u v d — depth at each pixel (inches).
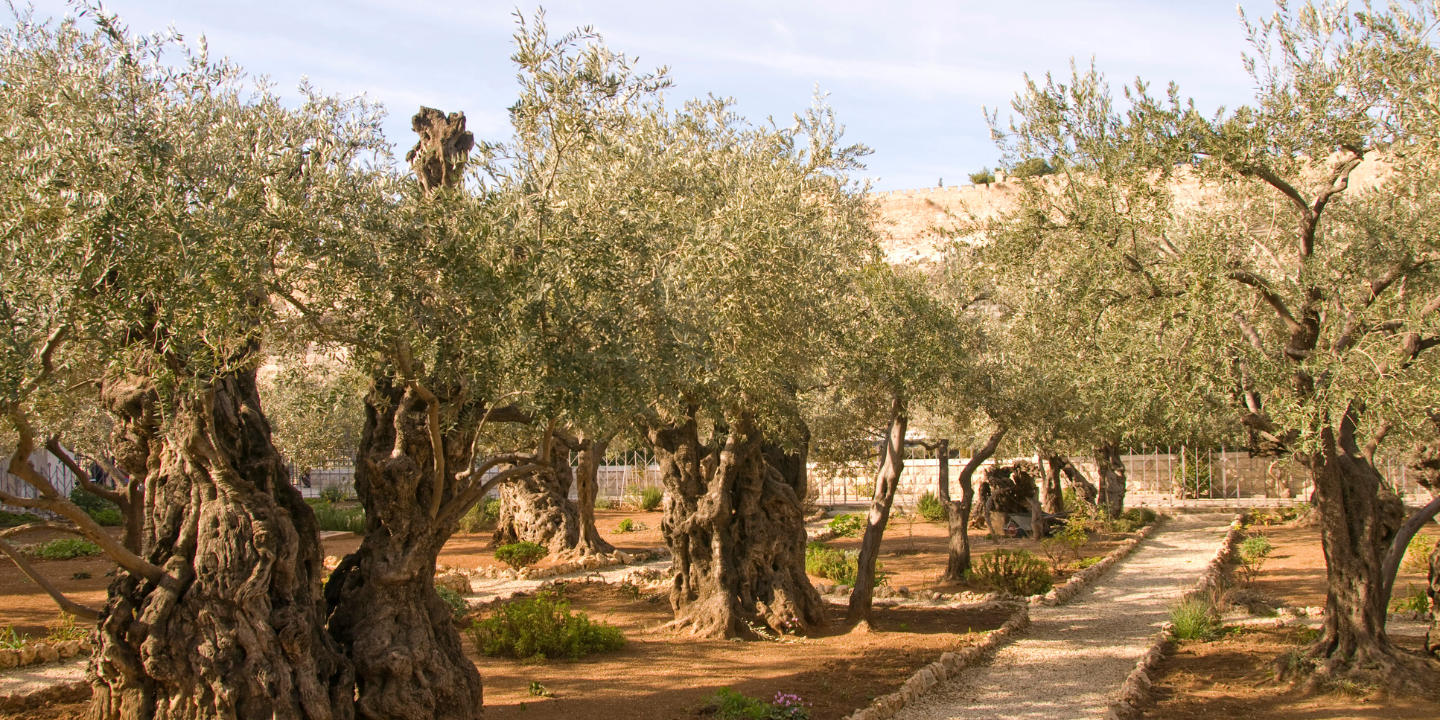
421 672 303.7
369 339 255.9
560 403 260.5
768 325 398.6
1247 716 367.9
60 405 329.4
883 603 631.8
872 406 573.3
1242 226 425.7
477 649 479.2
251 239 237.8
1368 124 368.2
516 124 298.8
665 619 562.6
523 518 890.7
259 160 254.4
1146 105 380.5
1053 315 418.6
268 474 287.0
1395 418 356.5
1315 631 497.4
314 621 287.1
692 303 317.4
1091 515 1080.8
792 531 537.3
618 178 324.5
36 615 552.4
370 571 309.4
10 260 208.8
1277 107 371.9
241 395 295.1
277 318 269.3
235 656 262.8
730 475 514.6
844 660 448.1
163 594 264.5
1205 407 401.1
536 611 473.4
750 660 450.6
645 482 1470.2
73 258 213.2
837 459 729.6
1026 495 1057.5
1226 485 1411.2
